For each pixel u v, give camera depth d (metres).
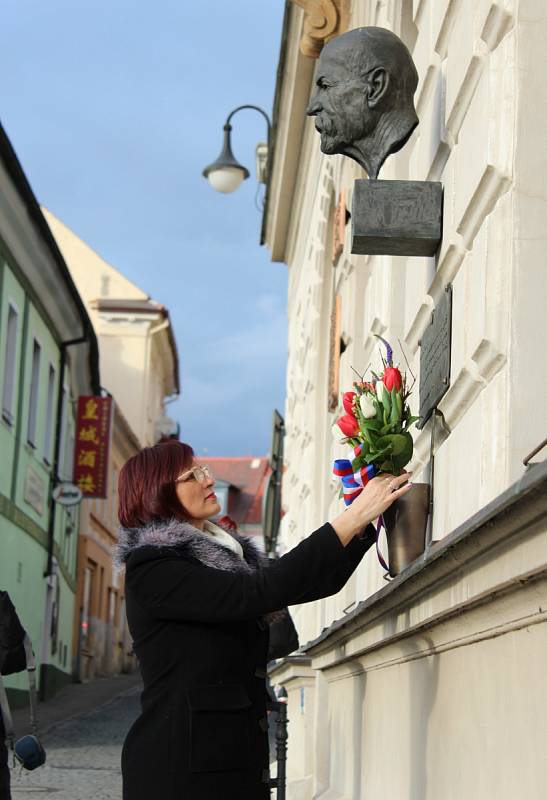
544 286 3.77
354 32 5.19
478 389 4.22
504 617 3.22
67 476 31.30
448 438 4.66
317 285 12.97
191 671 3.59
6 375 22.11
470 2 4.45
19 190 19.81
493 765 3.40
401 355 6.36
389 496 3.76
